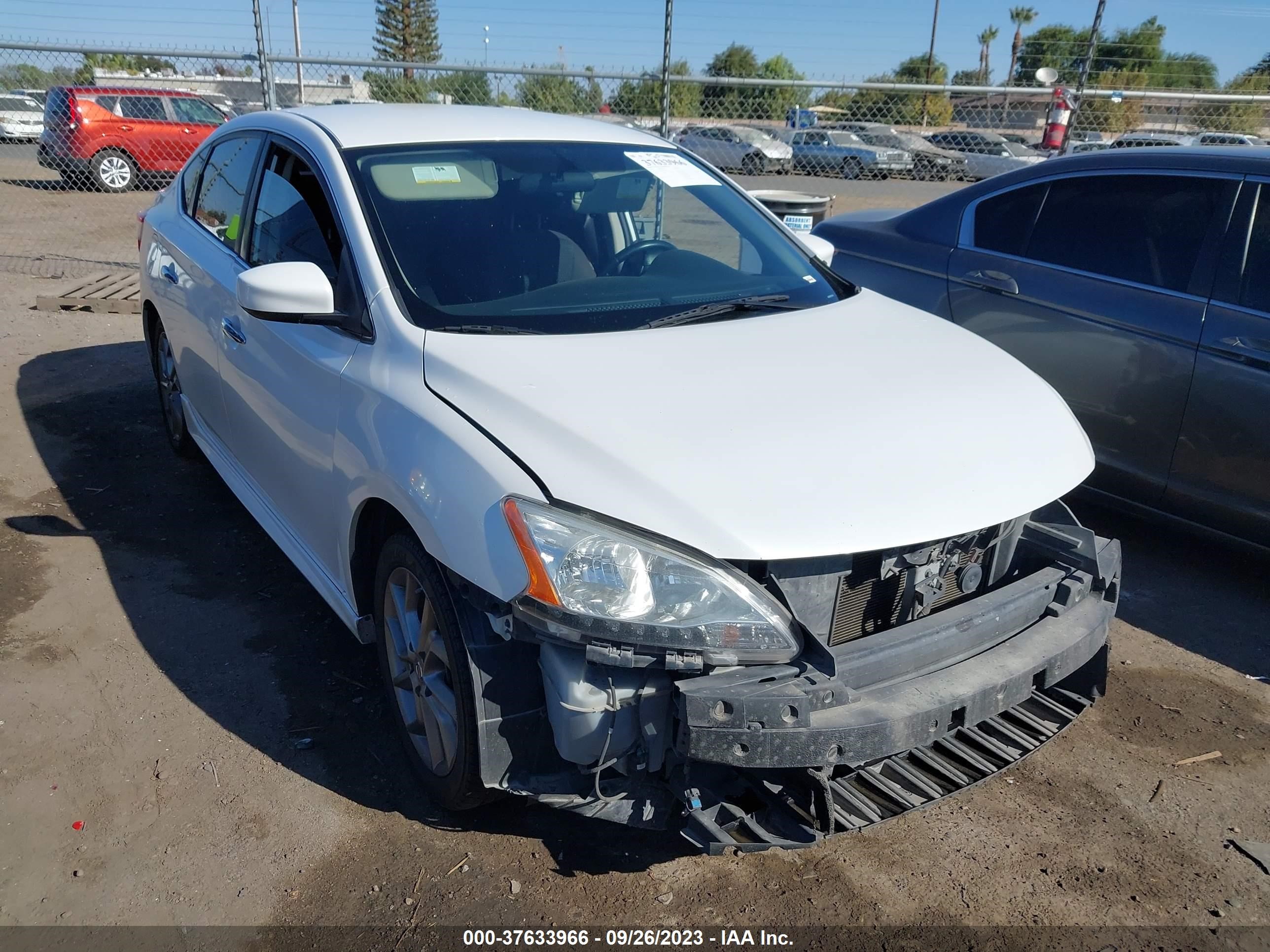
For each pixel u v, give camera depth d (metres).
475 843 2.61
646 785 2.30
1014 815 2.80
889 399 2.58
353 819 2.68
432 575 2.42
